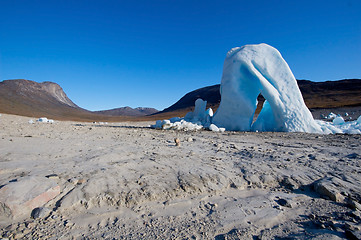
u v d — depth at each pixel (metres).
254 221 2.81
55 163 4.53
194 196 3.45
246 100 14.82
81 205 2.99
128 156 5.41
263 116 16.45
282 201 3.35
